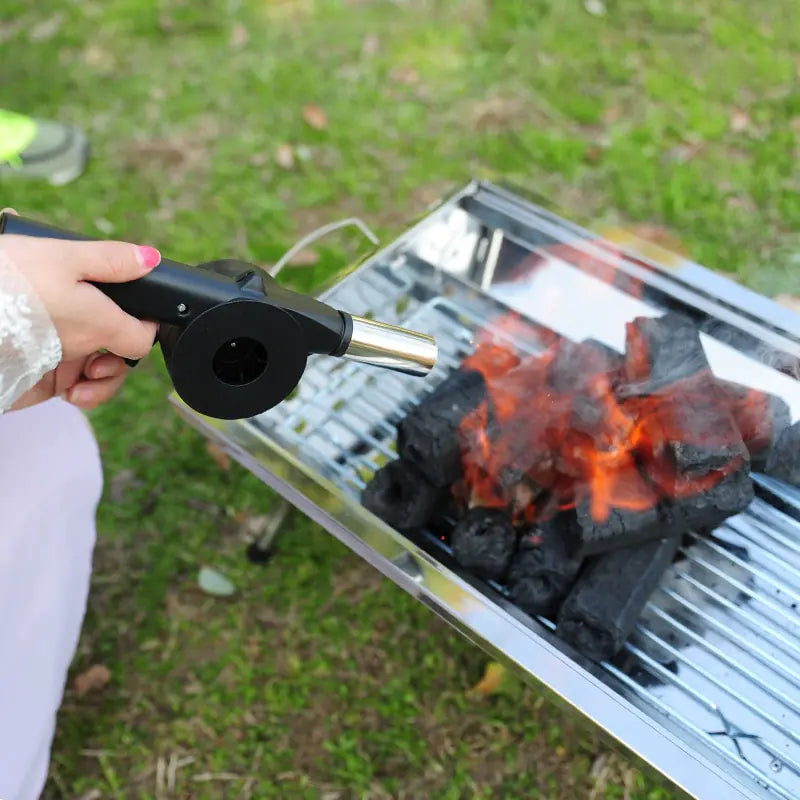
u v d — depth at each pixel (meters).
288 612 1.65
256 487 1.80
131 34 2.79
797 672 1.15
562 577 1.18
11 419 1.21
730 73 2.53
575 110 2.46
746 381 1.36
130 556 1.73
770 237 2.13
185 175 2.38
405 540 1.16
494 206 1.51
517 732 1.49
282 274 2.12
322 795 1.45
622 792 1.42
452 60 2.64
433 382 1.45
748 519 1.28
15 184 2.34
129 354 0.89
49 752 1.41
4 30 2.82
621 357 1.29
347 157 2.39
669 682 1.16
